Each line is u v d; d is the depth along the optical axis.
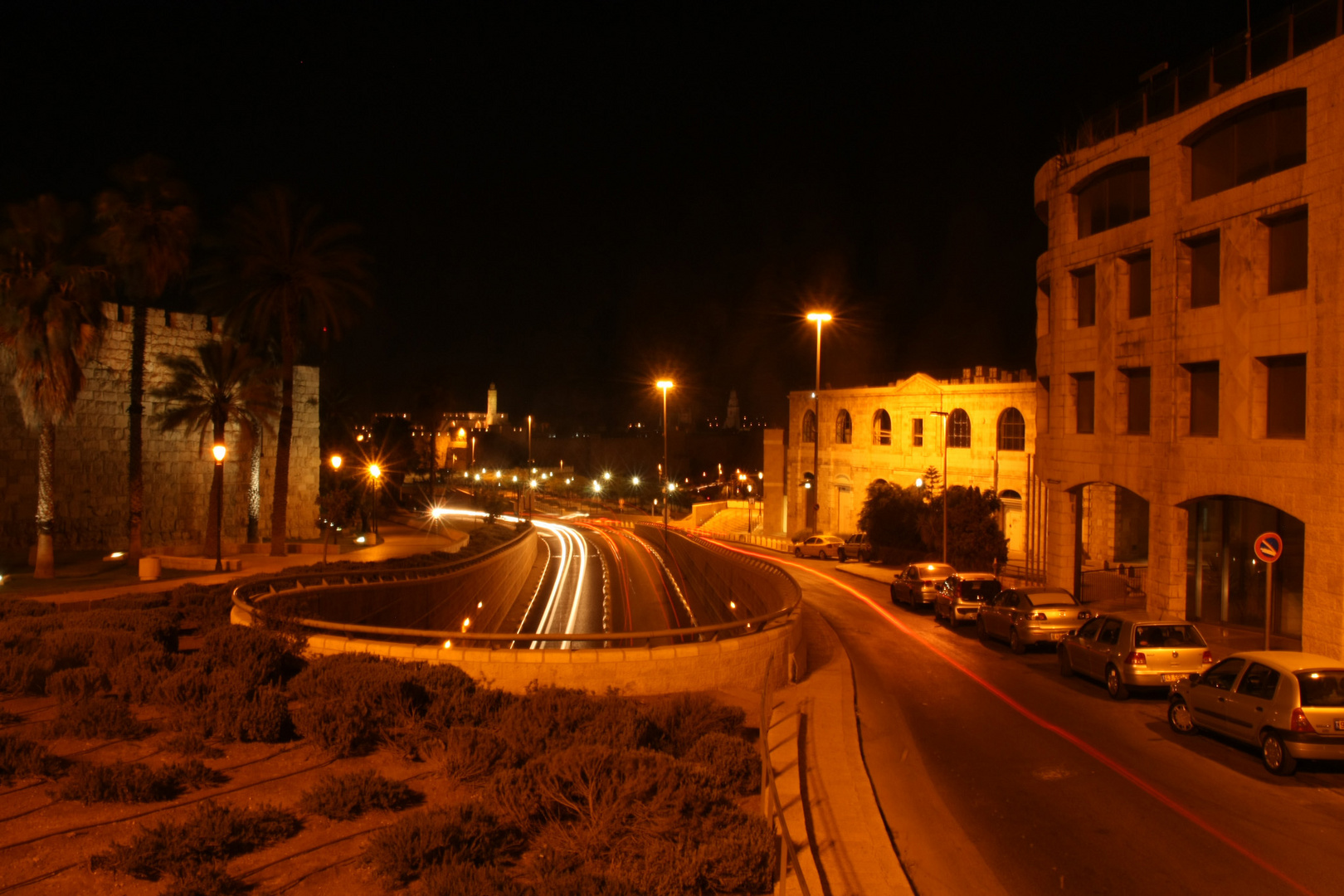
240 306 39.66
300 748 9.16
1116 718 13.80
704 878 6.53
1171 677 14.52
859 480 62.41
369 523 59.78
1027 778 10.73
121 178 37.81
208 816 6.77
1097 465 25.31
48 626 14.07
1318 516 17.56
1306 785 10.34
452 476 174.62
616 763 7.72
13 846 6.54
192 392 42.22
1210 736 12.61
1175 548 21.94
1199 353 21.23
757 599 28.19
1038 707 14.69
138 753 8.70
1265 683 11.04
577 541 85.25
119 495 42.72
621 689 13.27
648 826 6.99
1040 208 30.75
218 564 35.41
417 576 29.12
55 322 32.84
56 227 33.62
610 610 46.16
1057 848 8.45
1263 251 19.50
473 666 13.07
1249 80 19.62
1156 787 10.30
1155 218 22.77
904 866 8.01
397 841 6.37
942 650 20.59
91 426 41.47
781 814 6.81
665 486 63.62
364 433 88.00
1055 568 27.77
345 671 10.71
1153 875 7.77
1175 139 22.05
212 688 10.08
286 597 17.16
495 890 5.87
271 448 53.22
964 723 13.61
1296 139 18.95
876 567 44.66
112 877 6.08
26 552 38.53
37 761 7.94
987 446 53.00
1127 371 24.47
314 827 7.16
